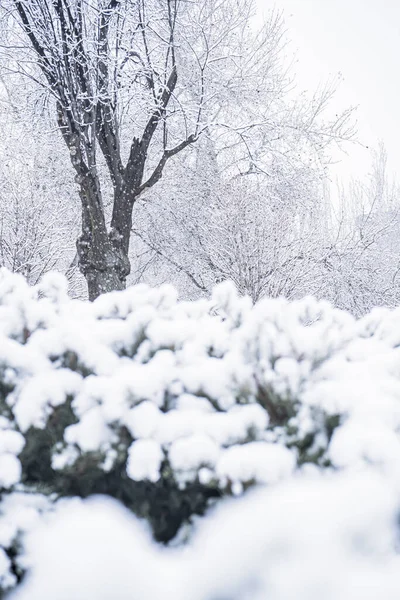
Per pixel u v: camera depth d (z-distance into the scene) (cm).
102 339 212
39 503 168
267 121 1155
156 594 134
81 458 168
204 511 166
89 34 998
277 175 1239
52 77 920
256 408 169
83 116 943
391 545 131
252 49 1252
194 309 254
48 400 176
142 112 1218
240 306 231
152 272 1479
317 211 1297
